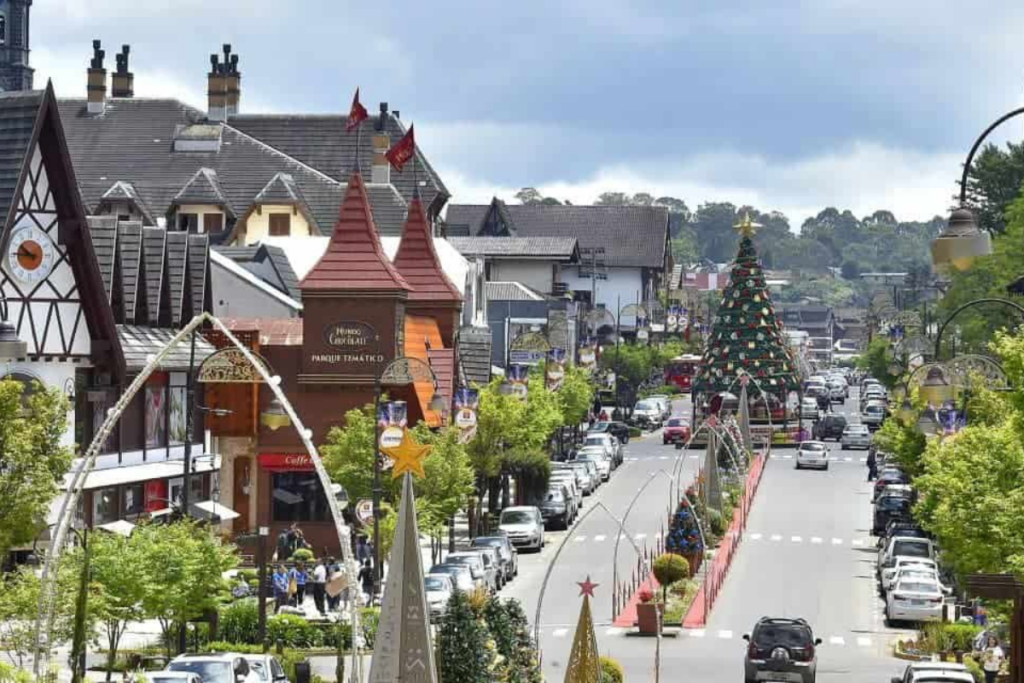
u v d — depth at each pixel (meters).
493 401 119.19
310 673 67.00
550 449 155.12
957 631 83.00
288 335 115.88
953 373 83.25
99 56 193.50
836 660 81.19
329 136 197.62
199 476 103.69
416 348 120.88
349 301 111.75
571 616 91.31
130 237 98.06
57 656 69.44
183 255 101.88
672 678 75.06
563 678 72.00
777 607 97.31
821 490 156.50
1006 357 67.00
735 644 85.50
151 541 66.31
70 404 61.47
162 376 98.75
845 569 111.75
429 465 99.38
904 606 90.81
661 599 93.31
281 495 109.19
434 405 83.56
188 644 73.94
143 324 98.19
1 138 83.94
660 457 180.25
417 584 41.25
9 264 83.88
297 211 174.38
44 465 58.84
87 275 87.06
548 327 188.12
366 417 101.75
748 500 142.75
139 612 65.44
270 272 135.12
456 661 54.09
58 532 47.00
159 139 189.00
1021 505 63.59
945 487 72.81
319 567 85.12
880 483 142.75
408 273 129.25
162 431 98.81
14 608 57.53
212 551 67.88
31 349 84.88
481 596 58.72
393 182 193.12
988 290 160.12
